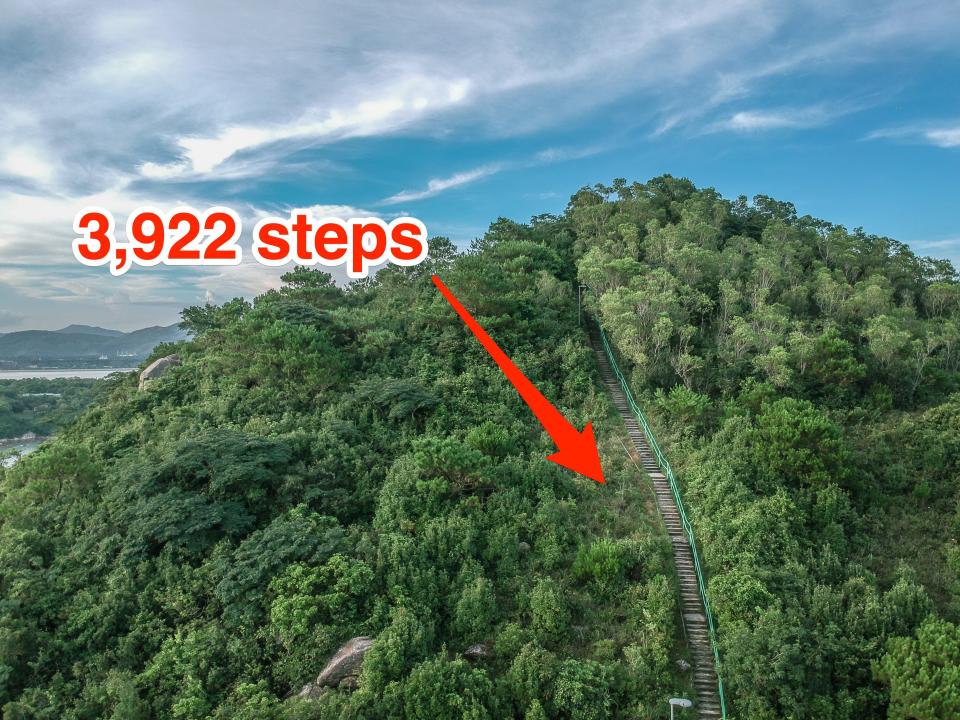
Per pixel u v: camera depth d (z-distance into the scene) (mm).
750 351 40500
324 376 37219
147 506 25578
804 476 27500
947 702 16672
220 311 62750
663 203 75000
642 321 40312
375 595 22359
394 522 25469
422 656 20109
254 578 22109
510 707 18953
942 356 41781
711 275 49625
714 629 21750
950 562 23734
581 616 22609
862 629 19969
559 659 20734
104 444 35156
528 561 25031
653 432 34656
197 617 22312
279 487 27438
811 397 36469
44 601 23062
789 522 24828
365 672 19141
